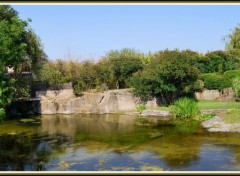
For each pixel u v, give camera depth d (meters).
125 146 17.50
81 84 31.69
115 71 32.31
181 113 24.92
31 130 22.28
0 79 16.08
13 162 15.24
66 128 22.64
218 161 14.50
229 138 18.30
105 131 21.30
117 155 15.91
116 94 29.02
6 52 16.06
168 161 14.72
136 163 14.61
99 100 29.22
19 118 27.05
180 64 26.98
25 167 14.45
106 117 26.50
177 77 26.83
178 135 19.45
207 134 19.44
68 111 29.09
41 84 31.59
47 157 15.93
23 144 18.56
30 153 16.70
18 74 30.64
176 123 22.92
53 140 19.33
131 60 32.84
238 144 17.05
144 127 22.05
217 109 24.94
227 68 35.28
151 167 13.98
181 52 28.61
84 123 24.27
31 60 32.31
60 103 29.28
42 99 29.70
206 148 16.52
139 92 28.25
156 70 27.45
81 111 28.94
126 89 30.08
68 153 16.52
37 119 26.50
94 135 20.30
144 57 36.50
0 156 16.25
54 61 33.44
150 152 16.22
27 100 29.17
